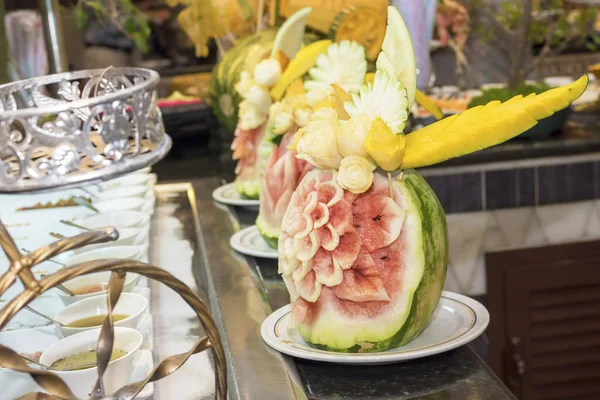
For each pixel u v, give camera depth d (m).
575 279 2.00
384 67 0.78
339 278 0.76
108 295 0.55
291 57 1.25
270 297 0.94
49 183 0.70
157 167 1.78
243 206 1.36
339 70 0.93
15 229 1.18
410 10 1.93
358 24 1.57
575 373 2.03
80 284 0.93
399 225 0.76
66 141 0.71
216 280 1.00
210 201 1.41
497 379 0.72
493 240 1.96
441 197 1.92
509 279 1.98
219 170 1.71
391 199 0.76
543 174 1.94
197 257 1.07
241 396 0.69
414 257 0.76
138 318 0.81
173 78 2.43
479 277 1.98
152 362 0.73
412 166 0.76
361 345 0.76
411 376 0.73
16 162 0.77
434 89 2.32
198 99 2.10
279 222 1.08
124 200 1.26
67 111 0.71
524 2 2.08
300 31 1.24
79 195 1.33
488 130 0.72
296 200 0.80
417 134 0.77
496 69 2.52
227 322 0.86
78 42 2.34
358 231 0.76
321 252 0.77
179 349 0.78
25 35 1.65
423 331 0.81
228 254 1.11
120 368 0.66
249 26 2.02
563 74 2.57
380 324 0.76
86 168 0.73
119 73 0.91
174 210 1.33
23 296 0.49
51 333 0.84
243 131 1.34
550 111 0.70
